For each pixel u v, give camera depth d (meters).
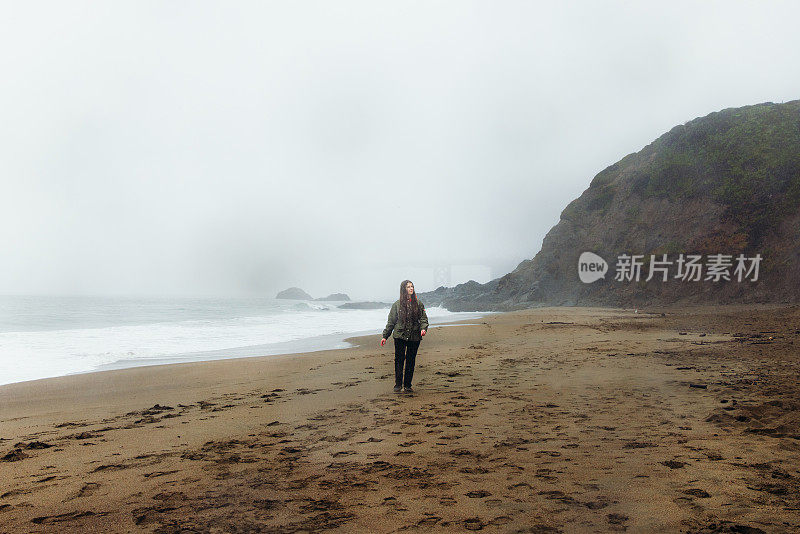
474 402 6.28
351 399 6.84
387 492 3.11
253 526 2.62
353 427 5.11
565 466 3.54
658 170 48.22
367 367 10.52
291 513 2.80
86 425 5.84
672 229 43.91
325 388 7.96
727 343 12.45
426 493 3.07
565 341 14.86
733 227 39.97
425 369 9.86
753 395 5.97
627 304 41.88
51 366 12.50
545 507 2.76
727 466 3.42
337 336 21.06
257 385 8.70
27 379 10.69
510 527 2.50
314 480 3.41
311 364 11.52
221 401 7.15
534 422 5.05
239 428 5.26
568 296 48.22
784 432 4.35
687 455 3.72
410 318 7.31
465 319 30.62
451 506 2.83
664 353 10.95
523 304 49.75
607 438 4.33
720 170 44.06
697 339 13.90
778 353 10.08
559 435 4.49
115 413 6.61
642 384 7.18
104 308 43.94
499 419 5.25
